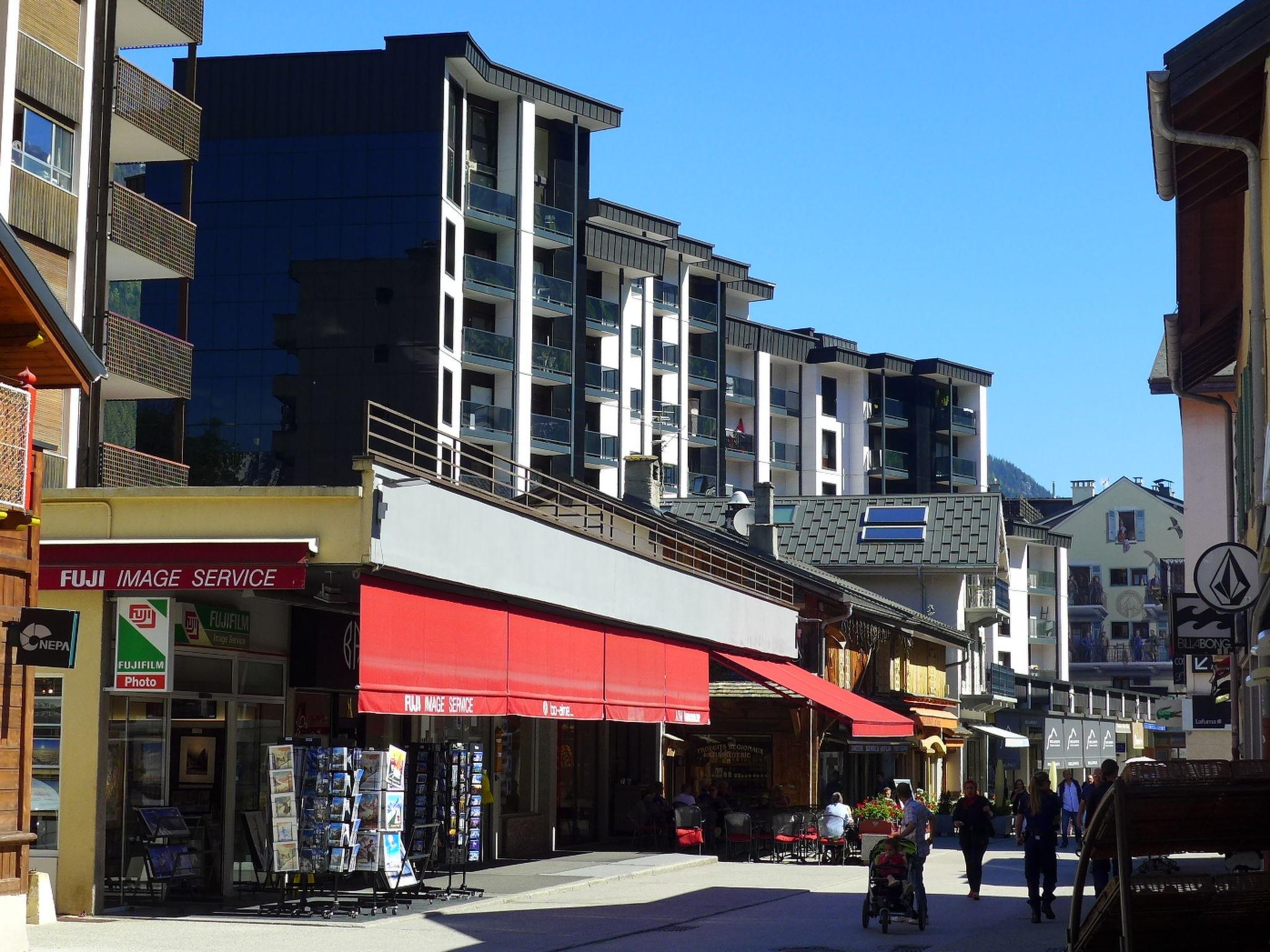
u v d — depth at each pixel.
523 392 67.56
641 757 36.09
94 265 31.58
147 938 16.45
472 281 66.12
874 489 95.38
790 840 31.19
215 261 66.25
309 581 20.47
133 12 33.66
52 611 15.09
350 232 64.88
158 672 18.45
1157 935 9.52
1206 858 26.47
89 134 31.30
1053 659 98.31
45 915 17.80
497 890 22.67
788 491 90.12
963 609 56.78
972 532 55.38
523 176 68.25
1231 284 19.36
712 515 53.19
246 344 65.75
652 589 28.94
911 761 49.75
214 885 20.64
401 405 63.62
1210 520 30.14
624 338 74.75
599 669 26.55
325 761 19.06
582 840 33.34
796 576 41.28
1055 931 18.70
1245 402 18.98
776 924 19.22
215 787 20.84
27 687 15.57
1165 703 89.81
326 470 64.56
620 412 74.19
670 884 25.12
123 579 18.27
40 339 15.74
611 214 73.19
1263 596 14.23
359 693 18.39
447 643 20.80
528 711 23.42
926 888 25.84
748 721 37.34
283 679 22.48
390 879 19.48
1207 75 13.70
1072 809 39.31
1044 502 120.00
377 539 18.42
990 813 23.77
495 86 67.38
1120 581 105.25
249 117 66.25
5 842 14.88
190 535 18.59
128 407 68.00
